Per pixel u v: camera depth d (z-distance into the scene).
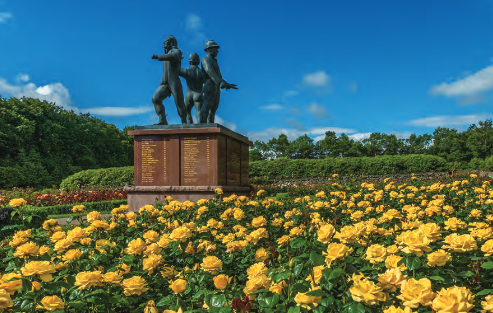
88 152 37.34
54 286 2.39
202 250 3.42
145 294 2.69
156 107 11.47
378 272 2.45
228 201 6.59
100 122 42.12
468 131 50.22
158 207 6.44
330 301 1.89
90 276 2.32
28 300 2.21
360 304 1.86
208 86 11.73
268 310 1.94
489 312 1.94
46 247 3.19
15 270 2.91
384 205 6.25
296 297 1.95
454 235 2.62
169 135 10.83
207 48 11.80
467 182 9.34
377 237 3.50
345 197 7.32
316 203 5.92
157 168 10.87
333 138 60.47
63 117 36.00
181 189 10.41
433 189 7.73
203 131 10.52
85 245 3.37
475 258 2.56
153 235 3.49
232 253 3.31
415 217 4.21
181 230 3.16
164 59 11.23
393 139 61.50
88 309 2.46
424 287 1.79
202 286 2.59
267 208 6.37
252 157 57.22
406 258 2.27
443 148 47.53
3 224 5.95
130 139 46.56
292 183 26.23
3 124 28.91
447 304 1.61
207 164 10.54
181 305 2.23
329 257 2.05
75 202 13.66
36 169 29.14
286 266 2.33
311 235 2.88
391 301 2.07
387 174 27.67
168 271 2.93
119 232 4.49
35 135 32.69
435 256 2.28
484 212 5.61
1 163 27.50
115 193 15.35
